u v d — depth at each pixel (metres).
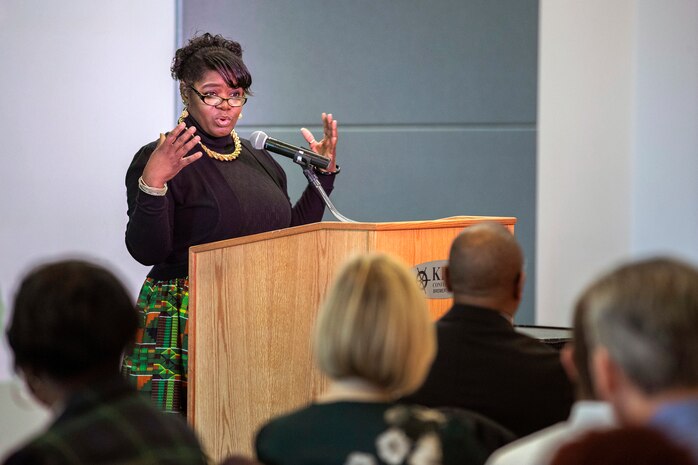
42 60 9.37
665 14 10.36
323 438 3.13
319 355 3.25
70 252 9.48
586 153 10.40
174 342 5.94
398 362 3.17
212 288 5.29
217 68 6.22
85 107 9.51
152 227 5.63
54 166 9.43
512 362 4.19
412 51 10.12
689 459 1.76
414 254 5.40
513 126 10.24
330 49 10.09
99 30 9.53
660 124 10.45
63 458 2.84
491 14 10.15
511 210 10.27
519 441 3.79
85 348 3.03
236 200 6.22
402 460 3.09
